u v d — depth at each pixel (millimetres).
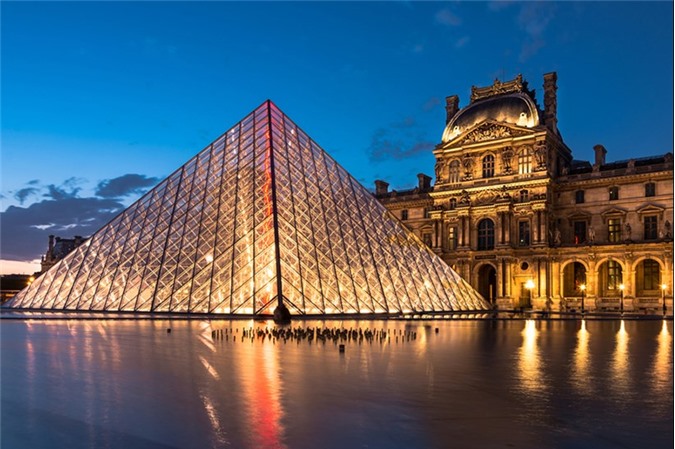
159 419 16969
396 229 83750
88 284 73750
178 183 80938
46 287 76750
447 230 122562
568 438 15125
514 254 113125
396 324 55906
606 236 109938
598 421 16875
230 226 71625
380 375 24406
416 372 25312
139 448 14305
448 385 22188
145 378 23453
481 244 118500
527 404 19016
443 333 47594
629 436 15336
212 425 16281
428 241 130125
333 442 14695
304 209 74125
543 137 111250
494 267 115188
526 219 113375
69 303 72750
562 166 120938
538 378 24047
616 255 105438
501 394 20594
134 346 35156
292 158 80750
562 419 17062
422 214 131375
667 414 17797
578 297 108688
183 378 23469
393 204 134625
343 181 85000
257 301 63562
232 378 23484
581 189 113250
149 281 70000
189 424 16406
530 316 85188
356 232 76938
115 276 72688
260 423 16453
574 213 113375
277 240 66500
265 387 21547
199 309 65125
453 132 124438
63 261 78312
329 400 19375
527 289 112125
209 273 67812
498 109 118750
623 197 108750
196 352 32188
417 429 15875
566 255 110062
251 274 66125
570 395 20516
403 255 79812
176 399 19531
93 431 15773
